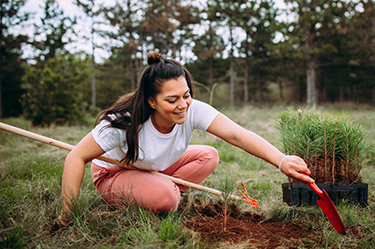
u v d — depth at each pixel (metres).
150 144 1.84
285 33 15.95
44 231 1.71
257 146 1.74
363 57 17.39
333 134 2.03
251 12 18.28
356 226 1.77
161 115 1.67
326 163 2.05
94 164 2.15
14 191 2.34
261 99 25.03
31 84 9.92
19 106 20.81
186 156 2.34
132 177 1.97
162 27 16.81
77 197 1.79
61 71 10.21
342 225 1.60
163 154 1.90
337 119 2.10
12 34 16.28
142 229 1.72
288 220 1.90
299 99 25.92
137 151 1.79
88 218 1.75
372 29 16.58
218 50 19.50
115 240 1.60
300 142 2.07
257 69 22.16
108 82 26.08
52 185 2.42
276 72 21.86
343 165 2.06
